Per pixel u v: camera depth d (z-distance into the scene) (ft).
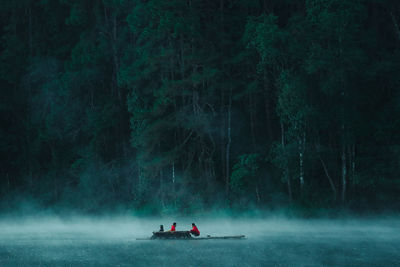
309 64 183.62
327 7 187.32
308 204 187.93
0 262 95.35
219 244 118.42
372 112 206.69
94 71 237.45
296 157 192.75
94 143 233.96
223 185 212.02
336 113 190.19
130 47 234.99
